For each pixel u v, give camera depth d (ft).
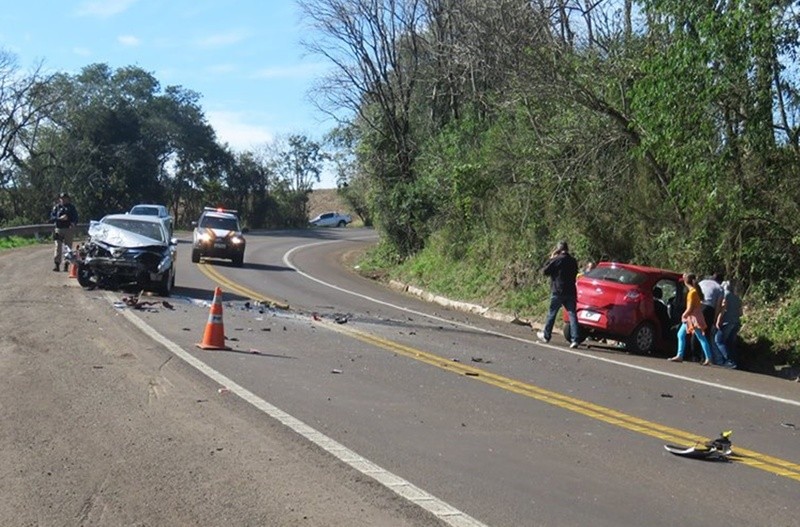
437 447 25.99
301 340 47.98
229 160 267.39
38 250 107.96
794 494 23.00
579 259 76.43
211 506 19.72
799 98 54.70
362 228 278.67
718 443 26.91
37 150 203.41
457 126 117.29
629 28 68.90
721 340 52.26
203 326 50.14
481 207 95.55
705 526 20.03
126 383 32.73
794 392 41.16
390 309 73.41
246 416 28.53
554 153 77.41
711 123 54.60
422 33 128.98
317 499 20.49
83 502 19.69
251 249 146.30
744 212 57.16
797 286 58.18
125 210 216.13
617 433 29.43
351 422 28.63
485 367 42.86
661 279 55.72
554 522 19.71
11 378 32.73
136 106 243.40
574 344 54.90
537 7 85.30
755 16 49.67
